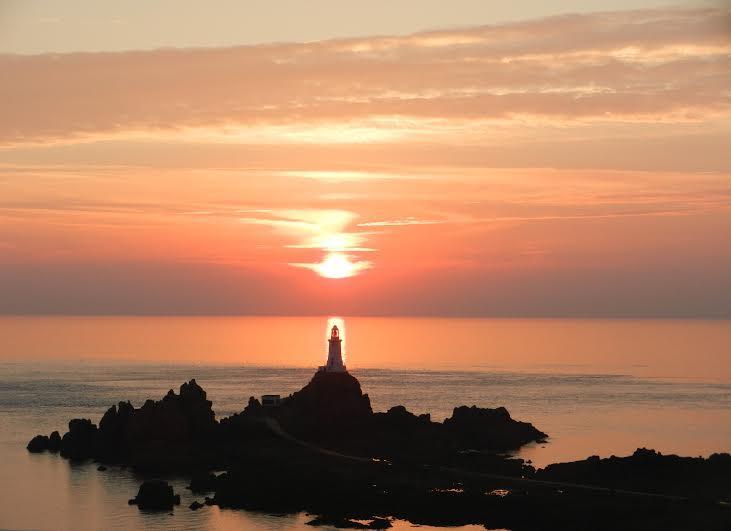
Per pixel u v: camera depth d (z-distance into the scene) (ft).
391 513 415.23
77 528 406.62
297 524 408.46
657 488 428.15
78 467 538.06
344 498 434.71
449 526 394.93
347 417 568.41
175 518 420.77
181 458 532.32
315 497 441.68
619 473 454.81
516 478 458.91
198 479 482.69
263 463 504.43
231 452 536.42
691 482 434.30
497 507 408.67
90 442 574.56
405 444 535.19
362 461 501.15
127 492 470.80
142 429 563.48
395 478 463.83
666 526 371.35
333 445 539.70
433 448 529.45
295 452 523.70
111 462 548.72
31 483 495.41
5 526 409.69
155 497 444.96
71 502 451.94
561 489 432.66
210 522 414.00
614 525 376.07
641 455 474.90
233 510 432.25
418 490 438.81
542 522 387.55
